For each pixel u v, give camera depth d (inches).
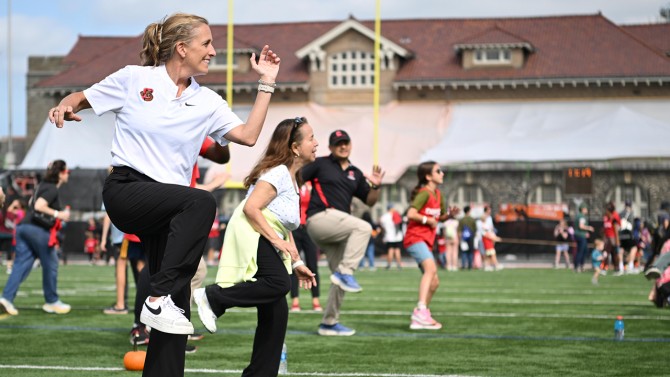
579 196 1601.9
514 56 2159.2
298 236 610.5
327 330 474.3
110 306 637.3
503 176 1878.7
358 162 1919.3
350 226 464.1
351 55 2219.5
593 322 540.7
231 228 288.5
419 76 2180.1
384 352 410.6
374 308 639.1
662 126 1855.3
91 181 1795.0
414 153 1921.8
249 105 2228.1
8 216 1171.9
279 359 285.1
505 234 1643.7
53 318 551.2
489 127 2025.1
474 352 412.5
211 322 280.4
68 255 1800.0
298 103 2236.7
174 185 225.8
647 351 417.4
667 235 636.1
